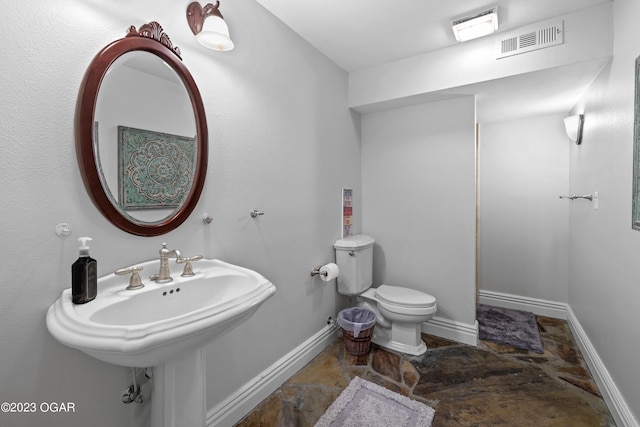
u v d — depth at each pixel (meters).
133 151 1.06
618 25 1.52
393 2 1.60
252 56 1.58
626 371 1.39
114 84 1.00
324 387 1.75
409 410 1.54
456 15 1.72
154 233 1.12
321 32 1.91
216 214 1.40
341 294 2.44
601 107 1.80
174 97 1.19
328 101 2.27
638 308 1.27
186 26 1.26
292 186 1.90
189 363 1.03
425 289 2.51
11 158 0.81
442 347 2.22
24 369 0.85
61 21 0.90
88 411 0.99
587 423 1.45
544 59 1.78
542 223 2.86
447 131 2.37
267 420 1.50
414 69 2.23
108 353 0.71
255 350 1.63
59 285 0.91
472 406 1.58
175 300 1.08
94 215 0.98
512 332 2.46
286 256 1.85
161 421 1.01
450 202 2.38
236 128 1.49
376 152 2.71
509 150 3.00
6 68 0.80
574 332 2.36
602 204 1.77
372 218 2.76
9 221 0.82
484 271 3.15
